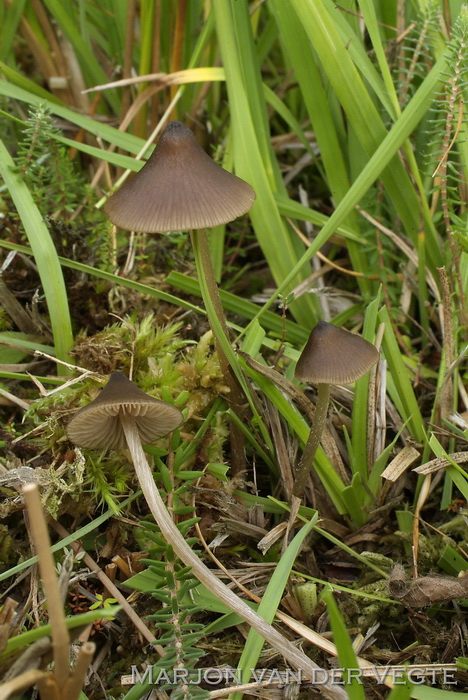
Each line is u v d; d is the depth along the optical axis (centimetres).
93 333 36
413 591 30
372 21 33
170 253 37
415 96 33
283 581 29
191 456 32
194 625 28
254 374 32
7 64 38
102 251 35
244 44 35
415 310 37
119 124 39
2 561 31
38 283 36
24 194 33
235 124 34
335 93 35
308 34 33
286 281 33
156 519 29
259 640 29
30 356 35
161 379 33
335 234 36
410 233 35
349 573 32
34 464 32
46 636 27
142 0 36
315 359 30
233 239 39
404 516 32
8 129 38
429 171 35
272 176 36
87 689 30
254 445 33
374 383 33
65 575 28
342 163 36
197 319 36
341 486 32
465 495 31
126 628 31
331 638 31
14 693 27
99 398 29
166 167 29
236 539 32
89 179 39
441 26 35
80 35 38
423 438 33
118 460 32
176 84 36
